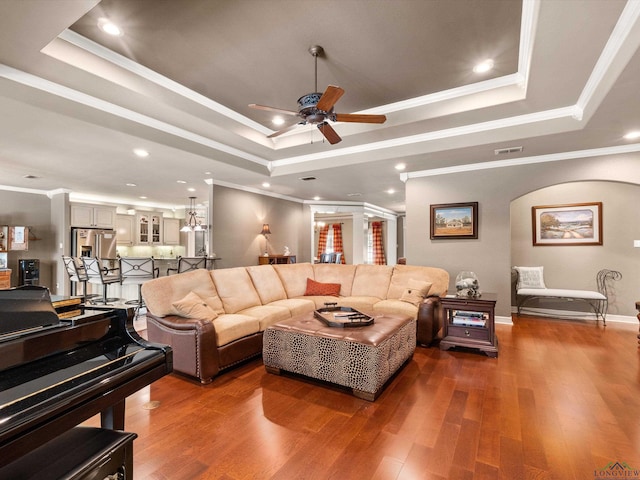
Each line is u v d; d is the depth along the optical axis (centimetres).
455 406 228
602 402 231
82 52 250
